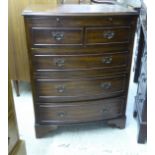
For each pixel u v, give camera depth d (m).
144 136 1.80
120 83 1.80
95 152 1.74
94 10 1.57
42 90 1.71
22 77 2.31
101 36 1.58
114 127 2.02
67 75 1.67
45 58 1.60
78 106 1.79
